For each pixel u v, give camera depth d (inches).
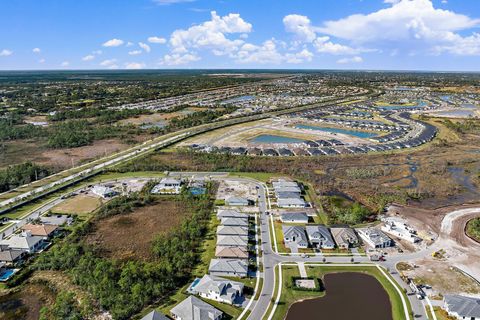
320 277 3196.4
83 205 4677.7
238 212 4320.9
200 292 2901.1
